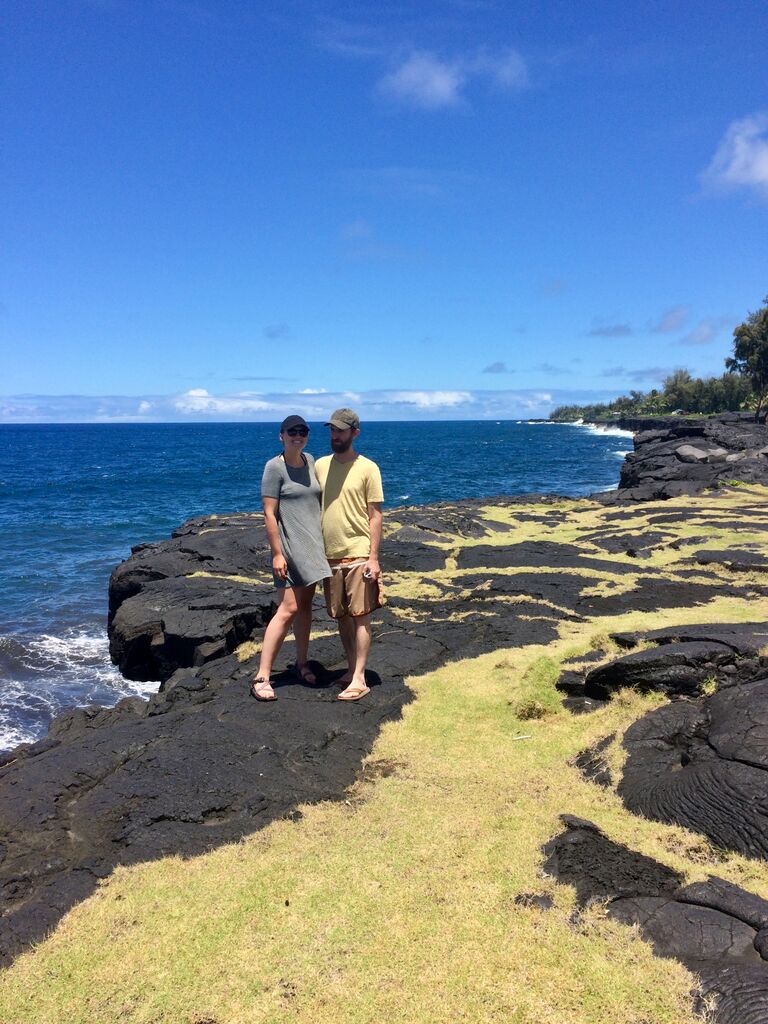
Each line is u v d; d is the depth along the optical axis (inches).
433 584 474.6
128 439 6934.1
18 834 169.5
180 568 570.3
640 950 125.6
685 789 173.2
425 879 149.5
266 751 208.5
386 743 222.1
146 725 227.0
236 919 138.4
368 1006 116.8
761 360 2583.7
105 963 127.8
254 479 2287.2
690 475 1138.7
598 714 232.1
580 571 484.1
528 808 177.9
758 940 123.5
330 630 359.3
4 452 4382.4
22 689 476.4
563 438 5536.4
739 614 348.2
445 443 4763.8
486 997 117.6
